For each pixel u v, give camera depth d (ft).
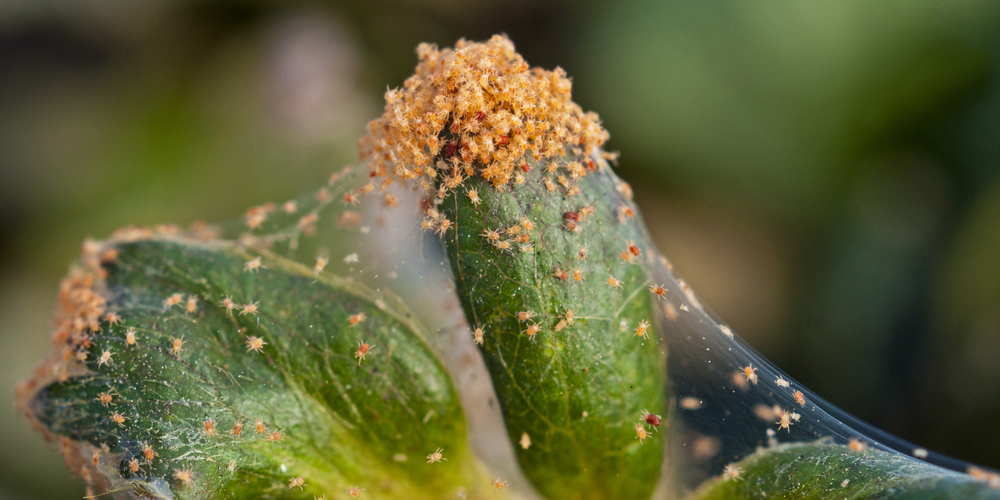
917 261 0.38
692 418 0.24
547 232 0.23
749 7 0.43
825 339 0.39
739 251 0.44
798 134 0.43
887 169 0.42
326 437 0.23
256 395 0.23
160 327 0.23
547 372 0.23
